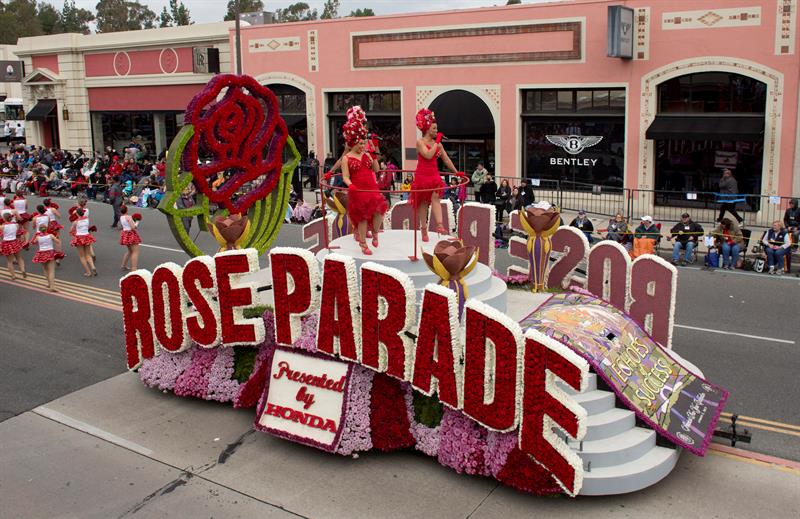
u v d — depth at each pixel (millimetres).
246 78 12867
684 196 24906
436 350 9312
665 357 10742
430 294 9219
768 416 10812
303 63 31594
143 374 11961
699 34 23438
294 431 10172
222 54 35031
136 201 30516
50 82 41500
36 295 18000
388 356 9602
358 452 10031
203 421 11203
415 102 29203
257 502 9055
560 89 26344
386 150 30922
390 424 9875
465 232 14148
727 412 10938
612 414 9320
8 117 56375
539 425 8516
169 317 11602
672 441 9227
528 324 10180
